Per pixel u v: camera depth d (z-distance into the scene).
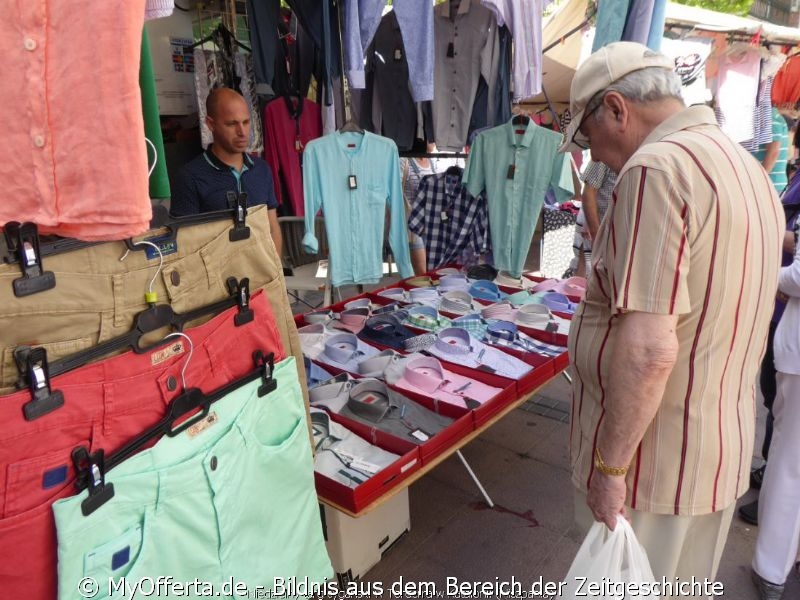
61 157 0.66
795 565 1.96
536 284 3.44
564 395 3.34
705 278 0.97
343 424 1.89
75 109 0.65
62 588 0.82
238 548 1.07
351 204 2.86
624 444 1.05
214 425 1.03
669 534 1.18
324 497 1.54
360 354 2.46
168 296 0.96
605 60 1.10
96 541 0.85
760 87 4.23
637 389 0.99
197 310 1.02
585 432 1.22
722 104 4.23
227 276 1.09
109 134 0.65
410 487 2.47
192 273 1.01
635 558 1.11
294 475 1.20
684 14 3.96
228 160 2.51
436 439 1.69
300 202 3.51
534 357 2.34
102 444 0.87
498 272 3.44
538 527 2.21
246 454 1.08
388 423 1.89
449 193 3.45
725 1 9.20
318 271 3.75
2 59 0.64
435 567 2.01
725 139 1.03
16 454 0.78
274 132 3.30
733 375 1.08
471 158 3.25
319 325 2.65
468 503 2.36
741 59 4.12
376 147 2.86
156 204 0.94
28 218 0.69
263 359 1.13
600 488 1.12
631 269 0.96
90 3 0.62
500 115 3.26
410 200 4.09
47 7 0.63
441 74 3.25
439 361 2.25
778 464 1.74
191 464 0.95
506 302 3.06
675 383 1.06
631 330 0.98
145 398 0.92
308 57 3.29
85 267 0.84
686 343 1.03
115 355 0.91
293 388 1.20
